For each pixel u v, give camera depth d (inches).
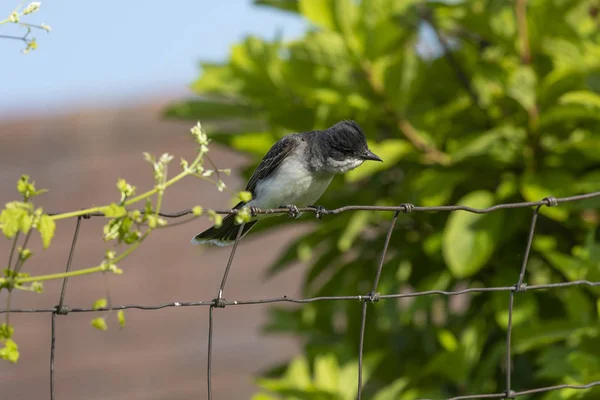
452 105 442.6
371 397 458.0
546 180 407.8
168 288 763.4
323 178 414.0
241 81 452.4
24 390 715.4
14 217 248.7
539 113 422.3
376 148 418.9
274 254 792.9
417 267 452.1
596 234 430.9
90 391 722.2
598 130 418.6
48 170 804.0
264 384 394.0
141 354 741.9
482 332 420.8
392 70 423.8
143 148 817.5
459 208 323.6
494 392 428.1
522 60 443.2
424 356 455.8
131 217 259.4
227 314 766.5
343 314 502.0
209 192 797.2
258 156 447.8
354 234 419.8
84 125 820.0
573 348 382.0
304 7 422.9
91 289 753.6
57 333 738.8
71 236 773.3
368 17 422.6
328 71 433.4
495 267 438.6
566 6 426.0
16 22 265.1
